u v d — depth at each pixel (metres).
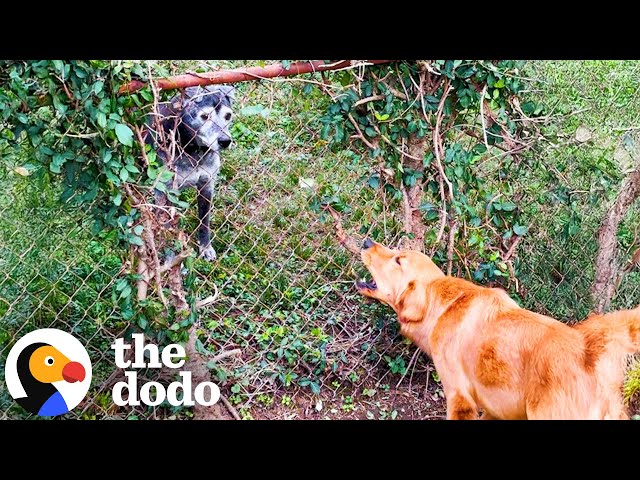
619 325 2.33
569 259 3.30
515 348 2.39
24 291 2.75
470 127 2.99
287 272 3.47
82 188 2.47
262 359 3.00
